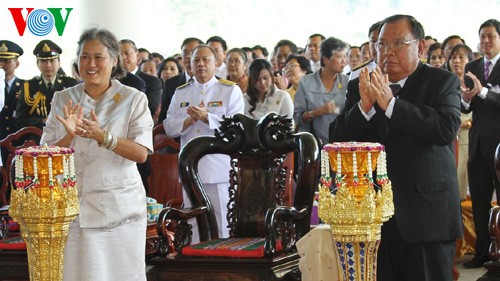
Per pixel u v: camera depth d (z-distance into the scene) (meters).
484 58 7.49
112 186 4.45
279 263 4.78
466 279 6.71
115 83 4.56
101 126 4.45
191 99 7.00
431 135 4.14
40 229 3.64
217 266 4.79
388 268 4.36
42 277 3.68
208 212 5.25
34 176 3.64
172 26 15.09
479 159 7.12
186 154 5.24
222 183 6.70
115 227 4.47
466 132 8.08
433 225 4.23
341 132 4.34
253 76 7.45
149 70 10.34
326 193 3.35
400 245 4.31
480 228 7.16
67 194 3.67
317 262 4.43
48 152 3.62
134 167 4.58
